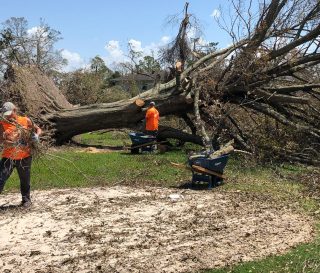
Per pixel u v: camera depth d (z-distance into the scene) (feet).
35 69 61.36
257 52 50.47
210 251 20.40
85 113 56.75
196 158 34.32
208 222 25.05
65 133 58.13
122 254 20.13
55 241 21.95
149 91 56.90
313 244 21.40
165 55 61.52
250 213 27.09
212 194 32.30
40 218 25.88
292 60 50.70
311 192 33.24
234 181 36.65
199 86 52.49
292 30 51.49
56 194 31.99
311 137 48.21
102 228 23.94
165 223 24.85
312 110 52.16
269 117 52.39
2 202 29.81
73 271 18.31
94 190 33.47
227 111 50.83
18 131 27.63
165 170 40.65
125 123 56.80
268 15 50.90
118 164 43.29
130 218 25.85
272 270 18.24
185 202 29.76
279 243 21.54
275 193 32.73
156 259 19.48
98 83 102.83
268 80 52.06
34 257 19.92
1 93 56.95
